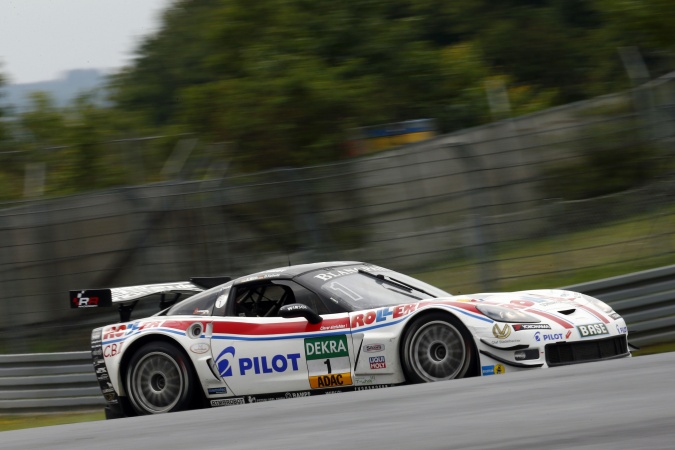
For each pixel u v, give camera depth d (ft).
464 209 118.83
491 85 185.88
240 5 182.60
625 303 104.58
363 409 34.27
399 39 180.86
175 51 285.23
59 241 133.28
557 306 79.00
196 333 87.45
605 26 175.42
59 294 132.87
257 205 124.98
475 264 118.01
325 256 121.70
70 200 133.90
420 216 119.85
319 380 81.46
